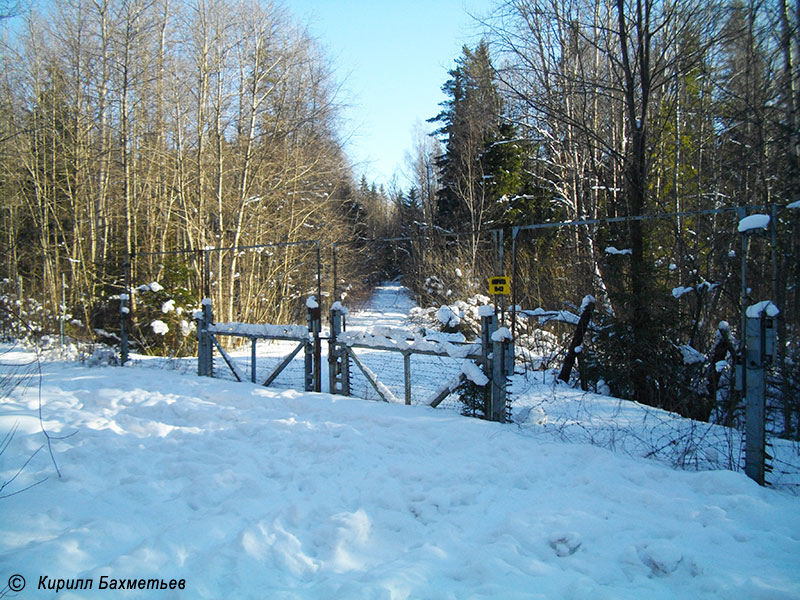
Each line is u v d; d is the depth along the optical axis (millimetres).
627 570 3523
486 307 6629
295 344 17734
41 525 3895
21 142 20719
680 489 4734
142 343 14258
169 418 7160
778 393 7168
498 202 25125
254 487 4699
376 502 4551
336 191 29453
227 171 19906
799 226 9156
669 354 8516
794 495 4777
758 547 3768
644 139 9766
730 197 13961
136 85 18953
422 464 5289
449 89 34438
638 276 8836
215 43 18938
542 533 3938
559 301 13664
